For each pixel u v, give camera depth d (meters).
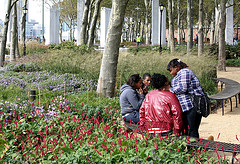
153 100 4.07
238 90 7.73
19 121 4.71
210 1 38.78
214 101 8.51
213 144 3.82
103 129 4.48
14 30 17.25
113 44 7.38
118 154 3.52
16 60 16.02
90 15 24.61
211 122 6.50
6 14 14.55
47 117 5.15
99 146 3.85
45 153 3.84
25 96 7.09
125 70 10.25
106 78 7.46
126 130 4.73
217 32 31.67
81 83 9.47
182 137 3.94
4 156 4.03
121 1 7.16
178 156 3.51
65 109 5.42
